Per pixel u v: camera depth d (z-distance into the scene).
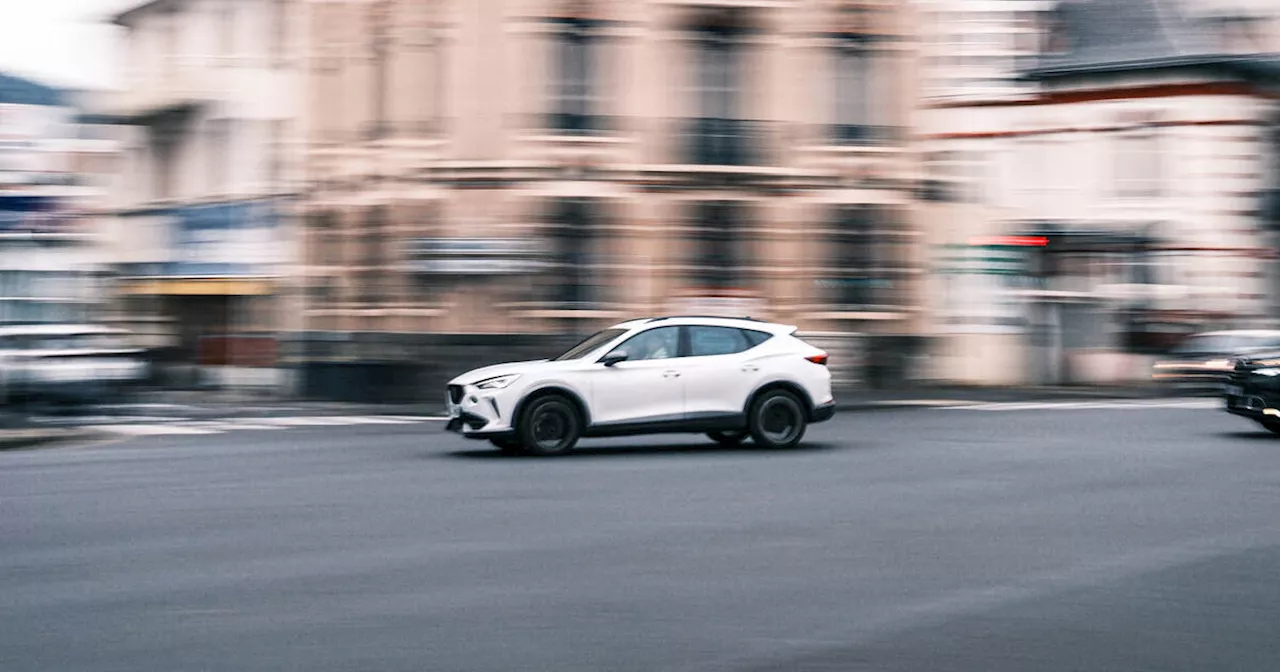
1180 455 19.03
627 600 9.06
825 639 8.00
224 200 40.56
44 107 27.41
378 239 35.16
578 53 34.38
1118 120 43.09
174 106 41.94
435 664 7.39
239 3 40.56
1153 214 42.91
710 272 34.75
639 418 18.98
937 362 36.53
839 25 35.47
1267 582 9.79
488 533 11.93
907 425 25.05
